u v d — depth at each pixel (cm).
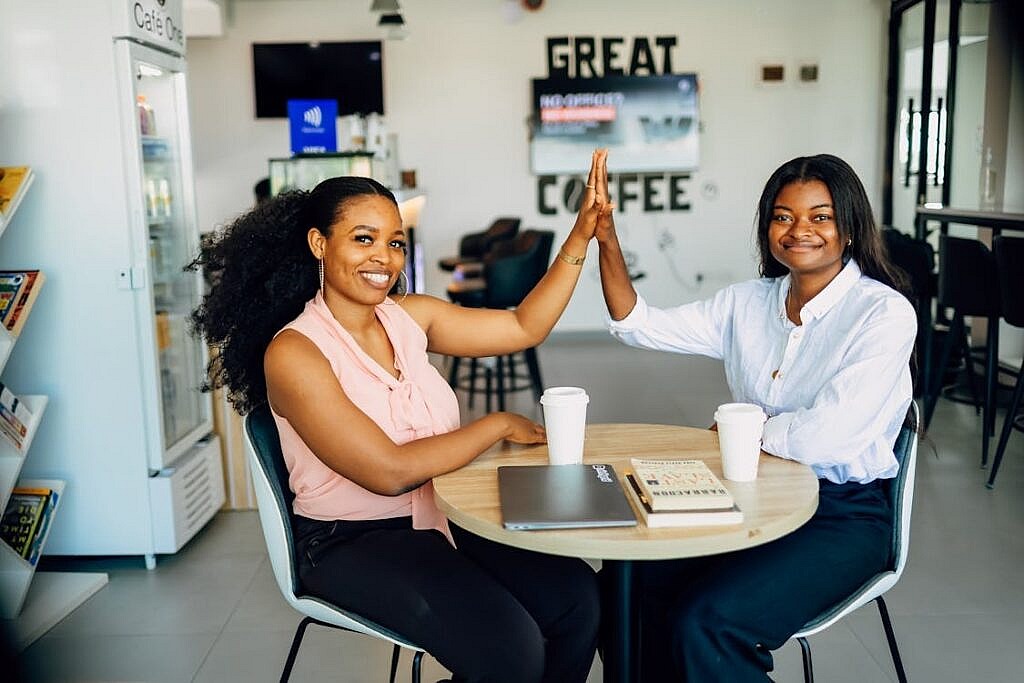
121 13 302
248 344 204
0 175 292
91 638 278
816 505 166
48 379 319
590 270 802
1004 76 580
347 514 192
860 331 193
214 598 305
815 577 178
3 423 273
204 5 709
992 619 282
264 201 205
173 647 272
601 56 777
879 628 278
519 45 777
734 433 171
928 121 671
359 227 188
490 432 190
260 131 781
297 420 179
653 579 201
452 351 218
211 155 784
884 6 769
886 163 772
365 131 577
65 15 302
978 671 253
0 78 305
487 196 795
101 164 308
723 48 778
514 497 163
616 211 796
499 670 170
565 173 787
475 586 177
